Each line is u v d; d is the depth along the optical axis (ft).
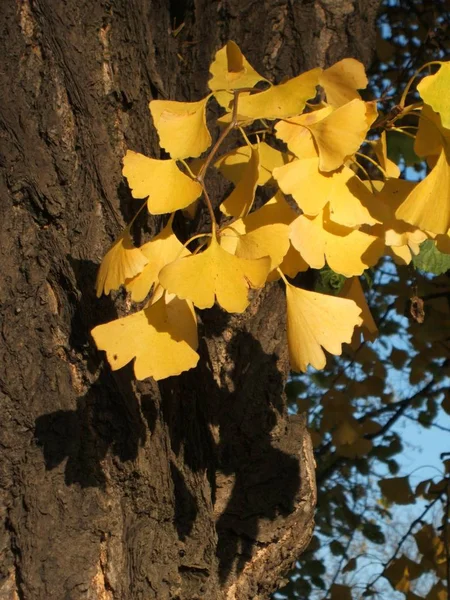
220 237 3.75
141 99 4.35
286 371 4.73
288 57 4.91
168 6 4.82
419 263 4.60
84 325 4.14
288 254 3.84
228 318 4.65
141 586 4.17
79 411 4.11
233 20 4.95
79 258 4.15
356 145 3.67
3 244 4.10
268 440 4.62
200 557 4.33
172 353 3.70
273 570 4.60
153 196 3.71
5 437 4.05
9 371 4.07
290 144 3.72
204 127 3.78
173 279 3.59
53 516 4.07
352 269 3.71
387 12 8.92
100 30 4.27
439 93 3.66
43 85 4.16
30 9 4.17
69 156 4.16
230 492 4.59
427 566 8.20
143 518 4.22
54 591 4.04
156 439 4.25
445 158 3.68
